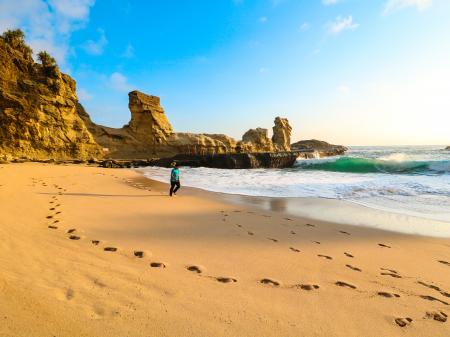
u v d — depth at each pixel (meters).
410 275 4.50
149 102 55.34
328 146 135.88
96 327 2.52
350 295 3.66
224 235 6.28
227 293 3.47
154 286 3.50
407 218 8.66
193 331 2.62
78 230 5.89
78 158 41.41
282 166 43.09
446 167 26.05
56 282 3.33
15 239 4.77
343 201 11.55
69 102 42.16
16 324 2.40
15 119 35.31
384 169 29.69
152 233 6.15
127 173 26.19
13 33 41.69
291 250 5.48
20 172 17.83
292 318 3.00
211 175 25.33
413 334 2.88
